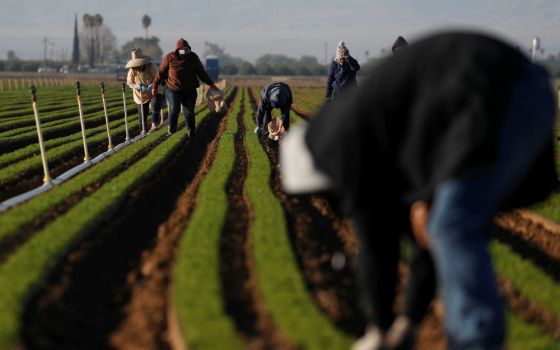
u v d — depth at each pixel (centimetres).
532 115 1122
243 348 1448
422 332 1641
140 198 3183
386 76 1193
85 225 2425
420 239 1279
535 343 1469
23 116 8531
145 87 6147
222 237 2347
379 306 1250
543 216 2728
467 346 1117
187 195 3275
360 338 1609
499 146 1087
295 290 1781
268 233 2331
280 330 1570
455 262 1105
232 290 1855
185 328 1538
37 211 2664
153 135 5731
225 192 3192
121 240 2558
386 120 1177
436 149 1127
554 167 1295
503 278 1961
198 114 8781
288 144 1316
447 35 1200
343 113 1211
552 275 2152
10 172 3847
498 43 1190
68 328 1764
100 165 4019
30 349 1560
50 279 1989
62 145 5088
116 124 7369
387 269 1240
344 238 2478
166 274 2058
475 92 1099
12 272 1920
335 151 1197
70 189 3169
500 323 1114
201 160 4731
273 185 3438
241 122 7756
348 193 1193
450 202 1096
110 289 2077
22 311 1673
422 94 1151
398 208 1247
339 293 1920
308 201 3072
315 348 1448
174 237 2420
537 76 1180
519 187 1302
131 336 1695
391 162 1195
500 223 2775
